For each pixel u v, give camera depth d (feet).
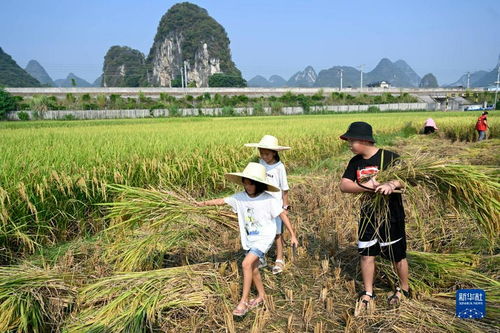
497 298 10.06
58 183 16.87
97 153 23.03
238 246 14.66
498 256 12.35
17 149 25.44
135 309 9.58
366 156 10.87
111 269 12.51
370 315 9.96
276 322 10.03
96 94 237.45
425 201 11.44
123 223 11.99
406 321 9.66
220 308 10.30
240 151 30.04
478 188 10.26
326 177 27.53
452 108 251.60
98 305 10.20
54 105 162.30
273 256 14.61
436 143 46.11
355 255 13.99
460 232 14.80
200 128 55.42
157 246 13.25
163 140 33.17
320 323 9.35
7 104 145.18
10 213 14.79
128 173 20.49
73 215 17.22
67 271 11.87
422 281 11.64
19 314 9.42
